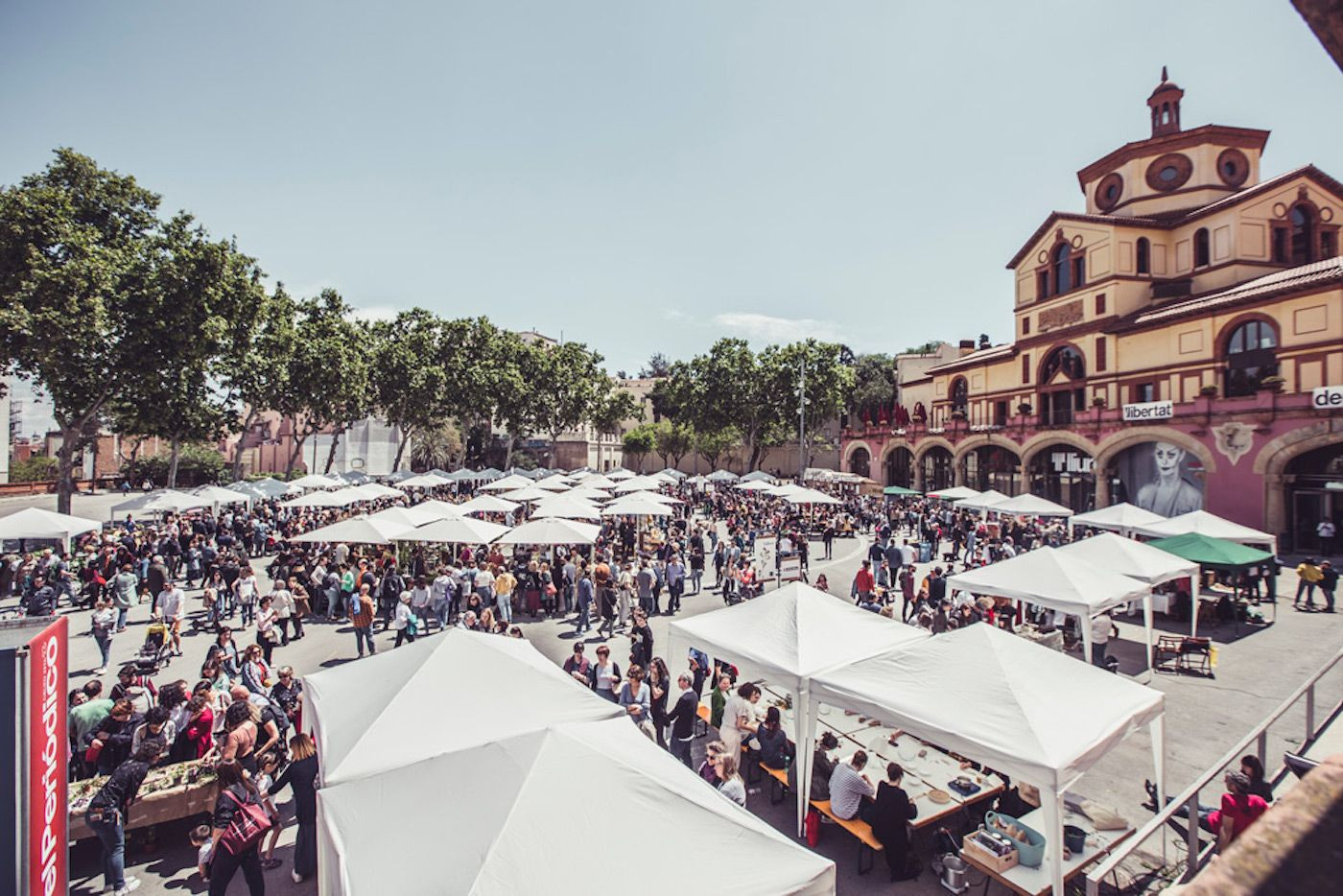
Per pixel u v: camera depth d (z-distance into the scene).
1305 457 26.08
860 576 18.70
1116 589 13.42
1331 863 0.80
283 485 34.78
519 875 4.47
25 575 19.94
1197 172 36.47
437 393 54.62
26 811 4.46
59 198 25.05
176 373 31.91
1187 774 9.90
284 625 15.92
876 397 72.19
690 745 9.78
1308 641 16.39
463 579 18.44
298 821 7.58
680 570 19.55
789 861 4.74
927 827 8.53
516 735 5.85
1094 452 33.97
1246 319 27.80
